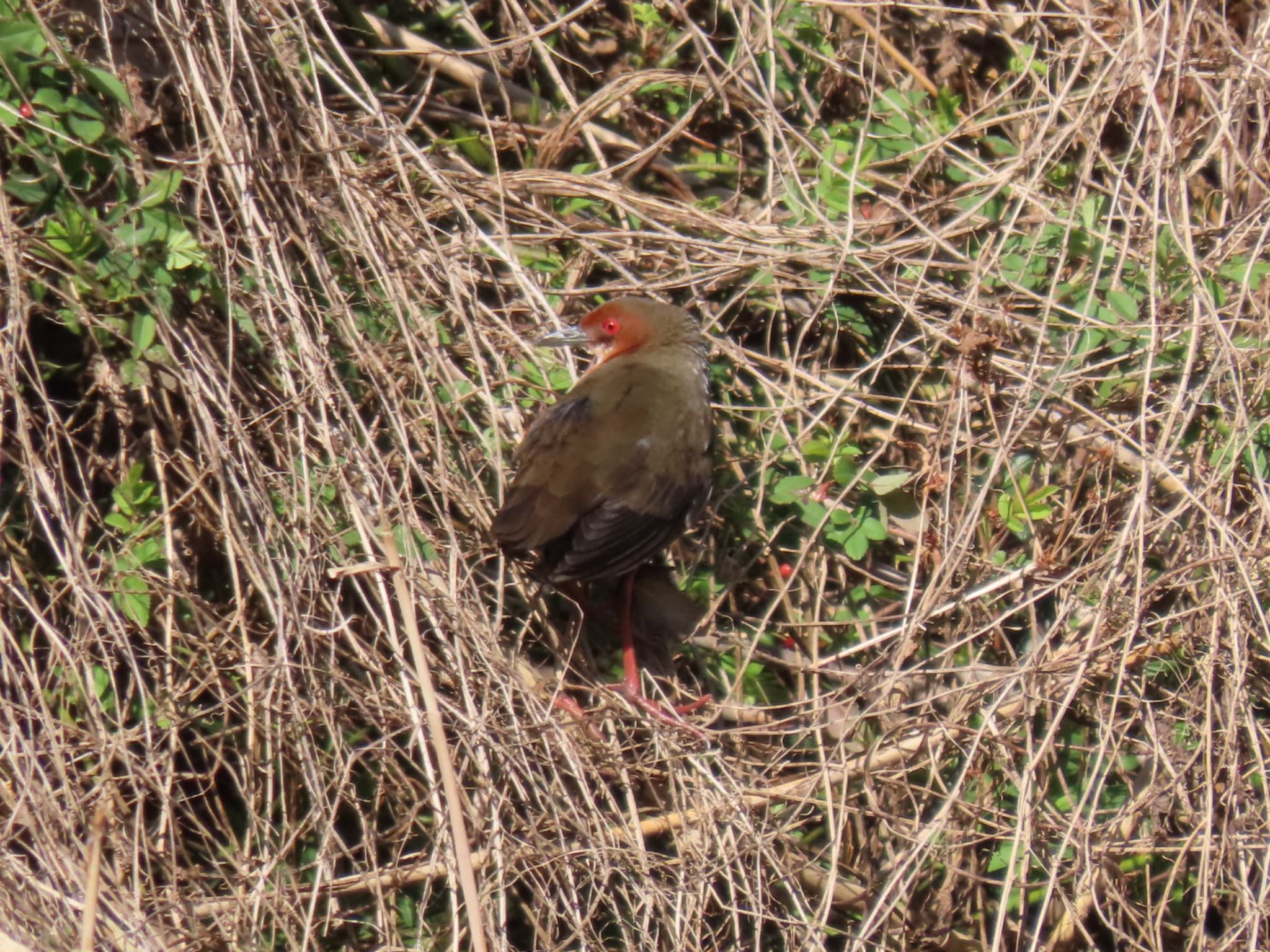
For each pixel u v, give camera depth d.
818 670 10.25
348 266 10.30
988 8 12.16
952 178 11.77
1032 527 10.39
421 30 12.37
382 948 8.52
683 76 11.84
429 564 9.34
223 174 9.92
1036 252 11.21
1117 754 9.55
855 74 11.88
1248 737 10.00
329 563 9.24
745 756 9.99
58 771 8.32
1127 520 9.59
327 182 10.40
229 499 9.30
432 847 9.14
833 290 10.73
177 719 8.83
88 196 9.55
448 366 10.05
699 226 11.38
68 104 9.21
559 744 9.05
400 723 9.20
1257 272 10.66
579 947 8.95
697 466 10.01
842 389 10.43
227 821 8.85
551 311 10.58
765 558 10.73
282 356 9.37
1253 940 9.14
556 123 12.14
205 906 8.48
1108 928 10.02
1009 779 9.93
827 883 9.16
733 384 11.09
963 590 10.41
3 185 9.13
